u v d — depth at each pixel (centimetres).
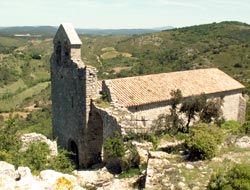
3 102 10700
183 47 13375
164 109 3547
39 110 9325
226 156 2183
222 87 4162
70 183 770
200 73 4312
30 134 2756
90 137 3412
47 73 13400
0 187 741
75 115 3519
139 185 2112
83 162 3456
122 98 3312
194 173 1931
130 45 15925
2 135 2453
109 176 2636
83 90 3328
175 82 3884
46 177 803
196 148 2166
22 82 12425
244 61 10712
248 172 1639
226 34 14588
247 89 5975
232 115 4419
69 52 3491
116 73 10525
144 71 10238
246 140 2553
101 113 3164
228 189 1577
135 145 2722
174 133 3356
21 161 2164
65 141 3797
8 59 14425
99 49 16775
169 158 2262
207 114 3603
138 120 3023
